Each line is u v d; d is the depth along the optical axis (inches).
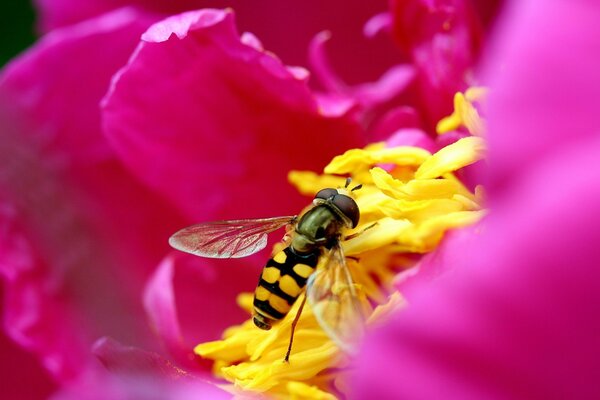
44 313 7.0
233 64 6.6
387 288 6.4
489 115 5.6
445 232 6.2
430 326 5.4
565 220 5.3
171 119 6.7
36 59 7.0
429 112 6.7
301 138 6.7
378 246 6.3
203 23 6.4
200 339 6.9
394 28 6.7
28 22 8.0
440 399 5.4
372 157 6.4
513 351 5.4
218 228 6.5
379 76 7.2
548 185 5.3
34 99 7.1
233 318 6.9
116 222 7.0
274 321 6.4
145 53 6.5
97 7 7.3
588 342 5.3
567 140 5.5
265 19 7.2
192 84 6.7
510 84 5.5
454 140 6.3
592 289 5.3
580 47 5.5
